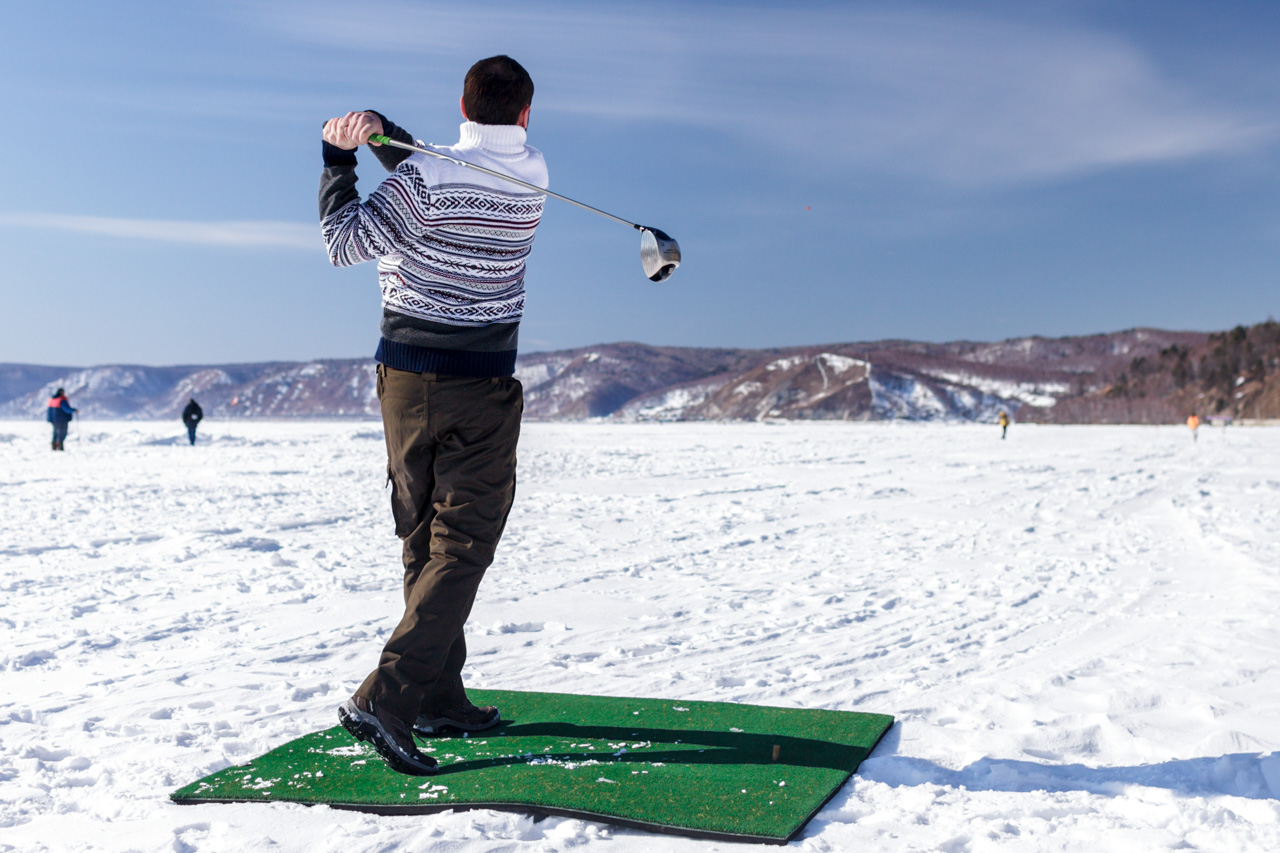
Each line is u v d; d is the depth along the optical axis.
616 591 5.62
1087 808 2.28
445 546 2.63
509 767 2.54
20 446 22.78
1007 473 14.92
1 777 2.53
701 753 2.68
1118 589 5.62
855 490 12.12
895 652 4.14
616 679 3.67
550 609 5.08
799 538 7.95
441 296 2.55
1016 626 4.66
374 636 4.40
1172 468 15.71
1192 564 6.47
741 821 2.13
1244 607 4.94
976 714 3.18
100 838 2.10
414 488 2.71
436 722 2.88
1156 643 4.23
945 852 2.03
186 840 2.10
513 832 2.14
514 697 3.32
